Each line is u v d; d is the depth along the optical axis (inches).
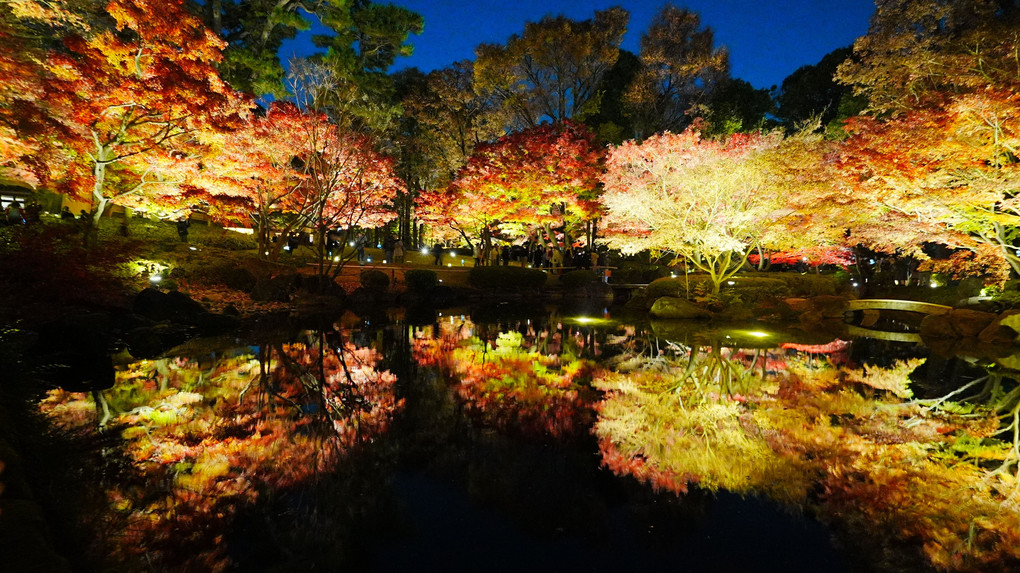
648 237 629.9
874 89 593.3
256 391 250.5
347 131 700.7
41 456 145.3
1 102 394.6
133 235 648.4
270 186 648.4
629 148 622.2
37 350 295.1
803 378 295.4
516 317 617.9
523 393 260.4
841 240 631.2
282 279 599.8
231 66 763.4
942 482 155.3
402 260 1016.2
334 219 659.4
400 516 136.7
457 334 466.9
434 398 249.8
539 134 785.6
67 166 445.7
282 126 611.8
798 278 738.8
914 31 564.4
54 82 390.3
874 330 528.1
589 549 122.0
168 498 137.5
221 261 619.8
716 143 578.2
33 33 515.8
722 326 546.0
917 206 402.6
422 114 1040.2
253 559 112.3
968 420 215.6
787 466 169.8
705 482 158.6
